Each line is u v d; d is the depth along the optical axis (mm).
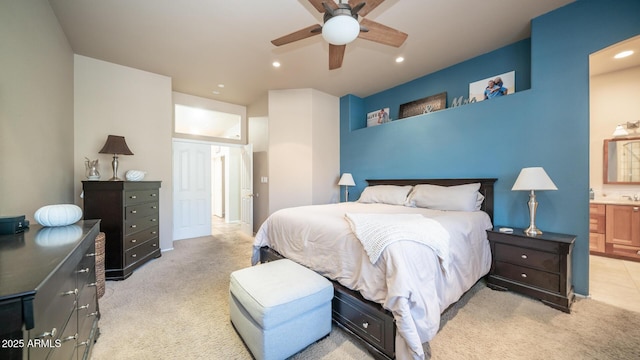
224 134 6000
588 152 2219
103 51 2984
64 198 2627
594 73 3492
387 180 3945
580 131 2252
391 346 1408
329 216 2307
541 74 2453
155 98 3625
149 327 1803
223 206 7203
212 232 5195
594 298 2189
